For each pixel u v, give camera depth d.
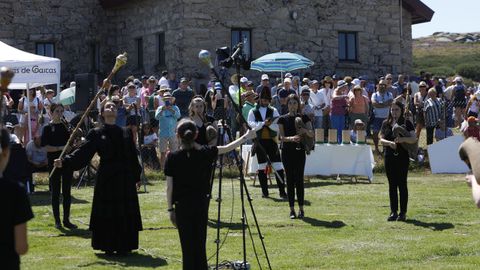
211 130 9.60
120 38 29.72
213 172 8.67
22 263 9.84
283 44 27.22
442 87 27.22
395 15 29.45
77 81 19.78
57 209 12.32
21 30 28.89
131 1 28.44
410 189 16.98
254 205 14.49
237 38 26.64
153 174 18.50
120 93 23.27
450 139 20.16
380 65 29.19
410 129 12.76
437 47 66.25
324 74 28.00
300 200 13.13
